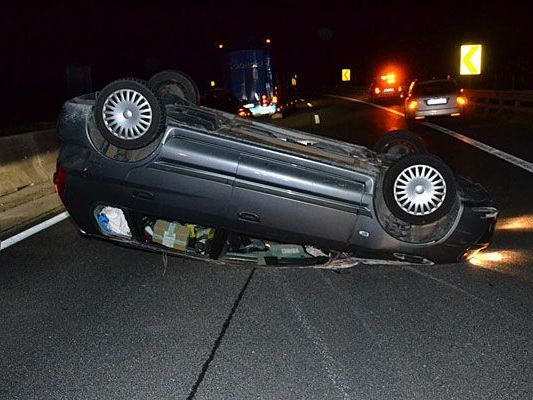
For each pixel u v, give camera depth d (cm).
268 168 523
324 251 578
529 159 1192
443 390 378
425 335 454
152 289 563
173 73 719
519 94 2002
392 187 523
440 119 2211
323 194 526
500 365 406
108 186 530
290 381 393
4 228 801
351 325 476
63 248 703
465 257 569
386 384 387
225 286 568
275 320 489
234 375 402
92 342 455
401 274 591
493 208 563
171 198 527
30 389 389
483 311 494
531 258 619
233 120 660
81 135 531
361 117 2642
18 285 581
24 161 1083
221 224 536
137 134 509
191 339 457
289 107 2909
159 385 391
